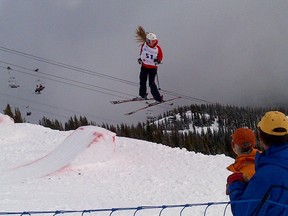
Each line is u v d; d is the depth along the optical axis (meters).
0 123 21.45
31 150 18.25
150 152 18.06
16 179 13.55
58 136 20.48
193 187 13.70
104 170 15.40
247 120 144.50
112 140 16.84
